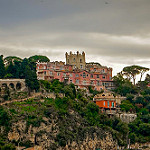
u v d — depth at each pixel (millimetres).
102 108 177250
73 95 172625
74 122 148500
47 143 131500
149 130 165125
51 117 143125
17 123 131875
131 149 156625
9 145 119250
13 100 154125
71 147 135250
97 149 145250
